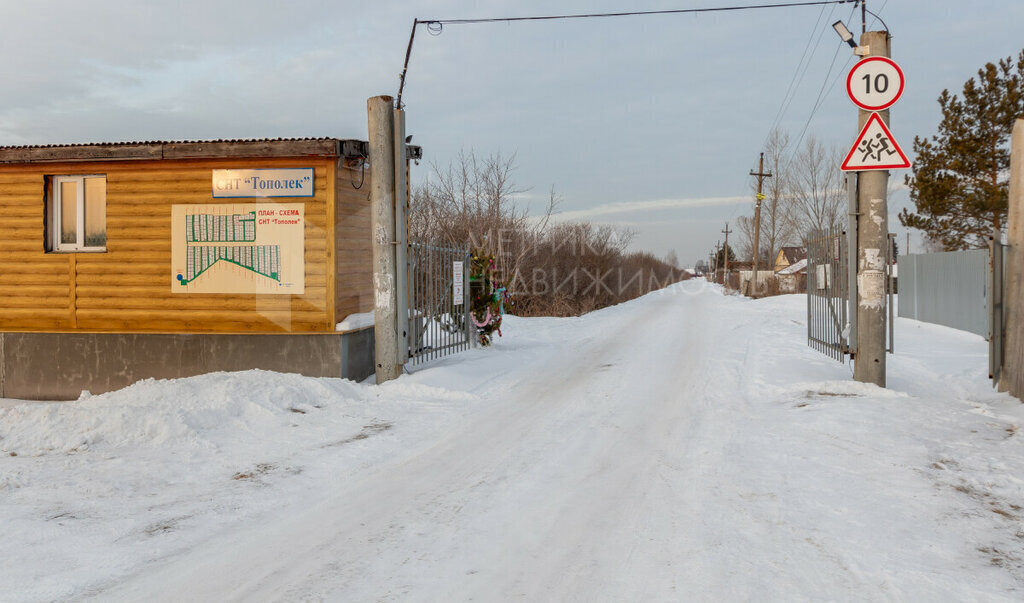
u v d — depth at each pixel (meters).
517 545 3.79
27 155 9.68
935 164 25.14
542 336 15.81
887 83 7.90
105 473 5.35
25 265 10.09
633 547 3.72
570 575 3.38
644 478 5.03
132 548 3.86
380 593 3.22
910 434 5.84
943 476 4.73
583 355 12.31
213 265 9.66
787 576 3.29
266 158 9.46
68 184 10.12
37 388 9.98
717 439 6.14
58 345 9.91
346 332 9.43
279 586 3.33
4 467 5.46
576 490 4.78
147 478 5.24
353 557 3.68
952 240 25.09
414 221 24.50
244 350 9.54
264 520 4.32
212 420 6.88
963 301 14.58
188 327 9.73
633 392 8.62
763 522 4.03
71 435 6.20
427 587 3.28
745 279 45.84
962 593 3.05
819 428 6.23
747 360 11.09
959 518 3.97
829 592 3.10
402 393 8.55
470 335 13.20
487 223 24.20
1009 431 5.85
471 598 3.15
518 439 6.32
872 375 8.12
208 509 4.53
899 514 4.06
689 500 4.49
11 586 3.36
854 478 4.77
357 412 7.56
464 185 24.41
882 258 8.08
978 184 24.28
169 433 6.35
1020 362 7.47
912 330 15.10
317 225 9.45
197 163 9.62
